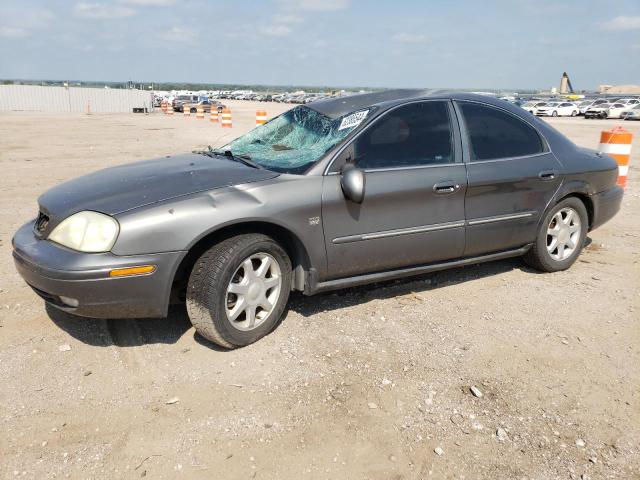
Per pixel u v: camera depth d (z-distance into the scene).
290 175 3.67
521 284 4.82
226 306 3.39
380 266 4.03
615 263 5.45
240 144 4.57
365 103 4.23
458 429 2.84
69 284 3.09
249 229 3.54
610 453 2.69
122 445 2.65
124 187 3.49
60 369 3.27
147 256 3.15
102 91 52.31
